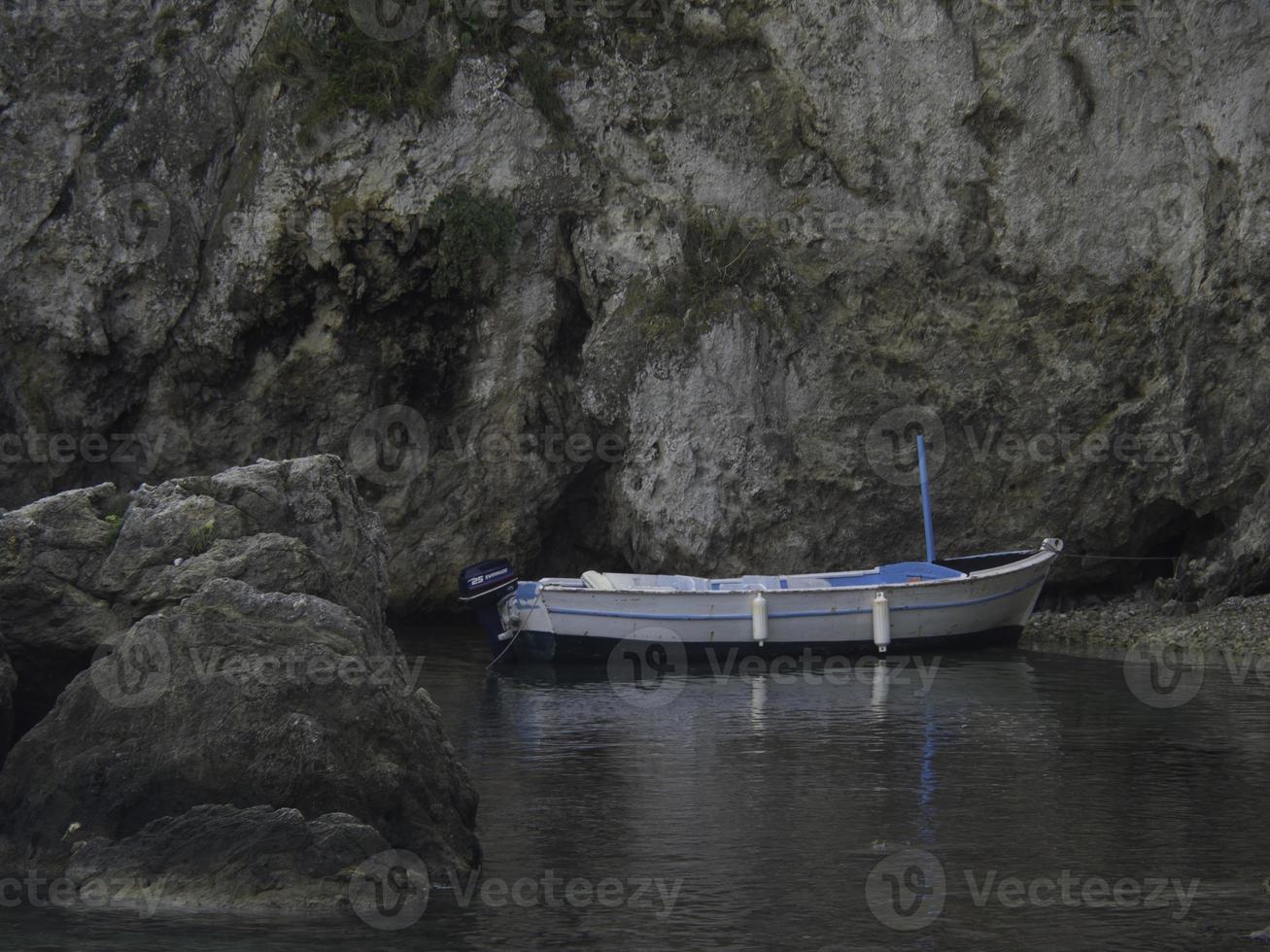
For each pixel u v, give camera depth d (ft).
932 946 37.73
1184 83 97.35
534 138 102.37
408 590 104.78
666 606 87.04
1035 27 98.78
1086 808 50.88
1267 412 97.14
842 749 60.95
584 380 104.68
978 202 100.37
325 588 50.72
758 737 63.67
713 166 103.30
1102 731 64.54
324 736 43.24
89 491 53.98
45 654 50.93
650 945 37.76
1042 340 100.63
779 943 37.91
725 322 102.47
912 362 101.96
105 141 98.99
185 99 99.35
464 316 102.89
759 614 87.45
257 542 50.70
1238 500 98.94
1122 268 99.09
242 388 102.12
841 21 100.42
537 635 87.56
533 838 47.34
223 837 41.75
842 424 103.04
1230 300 97.04
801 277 102.68
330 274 100.17
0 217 97.96
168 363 101.60
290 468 55.36
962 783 54.65
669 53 102.68
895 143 100.78
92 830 43.29
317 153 99.14
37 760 44.88
